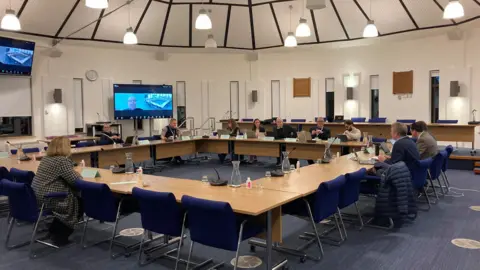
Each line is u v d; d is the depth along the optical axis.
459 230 4.21
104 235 4.25
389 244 3.83
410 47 10.79
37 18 8.68
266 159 9.88
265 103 12.63
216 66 12.41
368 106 11.56
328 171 4.47
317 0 6.09
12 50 8.45
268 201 3.04
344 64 11.83
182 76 12.17
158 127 11.89
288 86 12.49
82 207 3.98
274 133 8.78
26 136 9.41
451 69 10.09
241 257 3.58
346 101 11.88
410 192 4.30
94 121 10.78
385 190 4.15
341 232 4.19
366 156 5.66
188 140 8.82
